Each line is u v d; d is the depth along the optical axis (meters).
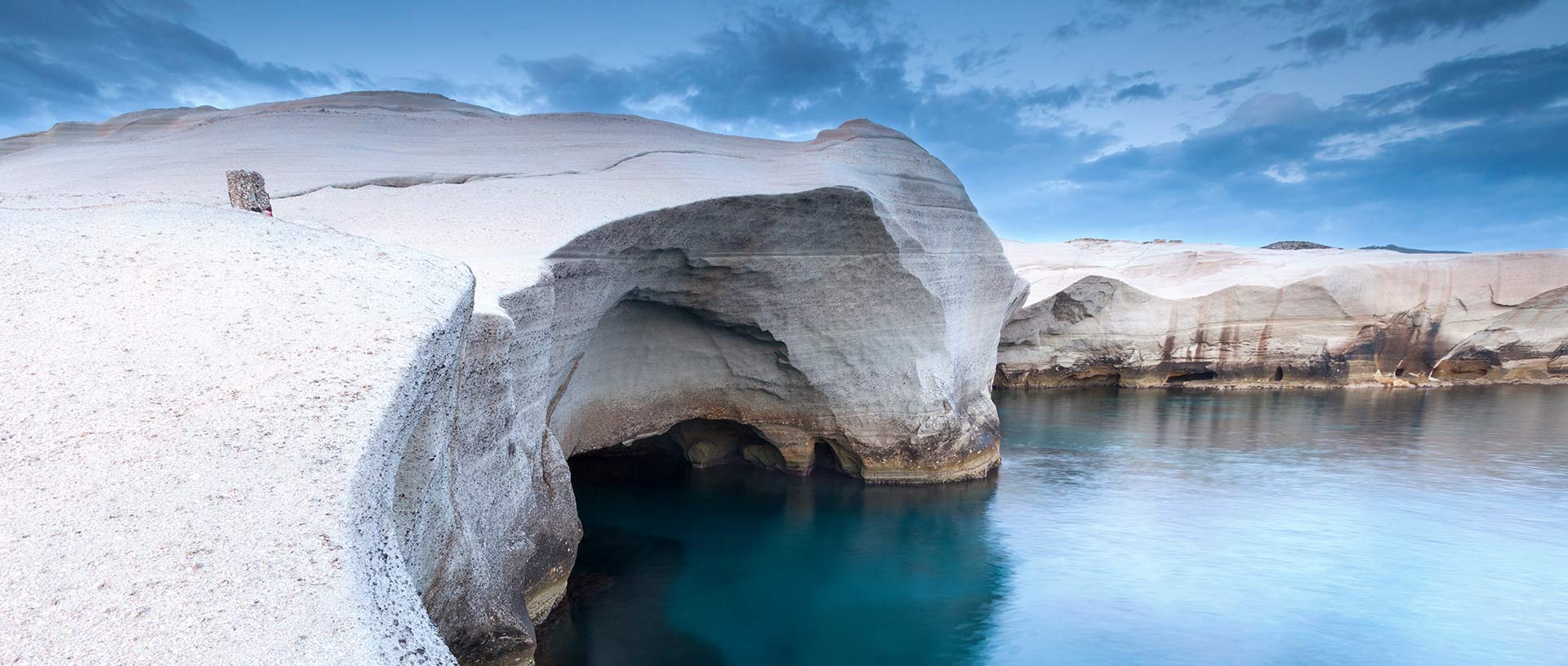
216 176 12.19
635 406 14.88
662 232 11.80
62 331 4.43
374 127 16.39
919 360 16.39
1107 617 11.35
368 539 3.64
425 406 4.89
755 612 11.17
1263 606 11.77
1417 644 10.72
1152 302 31.52
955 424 17.03
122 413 3.91
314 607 3.17
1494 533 14.88
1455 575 12.93
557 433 12.65
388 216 10.57
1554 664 10.23
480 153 14.68
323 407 4.10
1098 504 16.33
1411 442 22.55
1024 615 11.34
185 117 18.64
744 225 12.75
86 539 3.27
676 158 14.38
